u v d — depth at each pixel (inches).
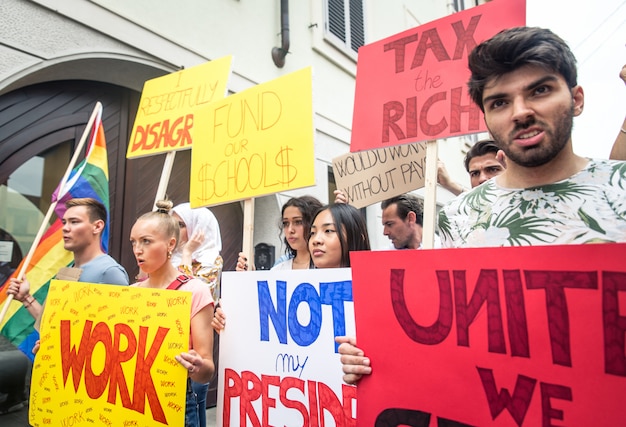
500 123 38.7
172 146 86.3
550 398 30.1
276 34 157.2
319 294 49.5
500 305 33.4
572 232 36.1
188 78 92.0
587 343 29.5
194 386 79.1
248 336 54.4
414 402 35.6
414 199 92.0
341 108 188.5
